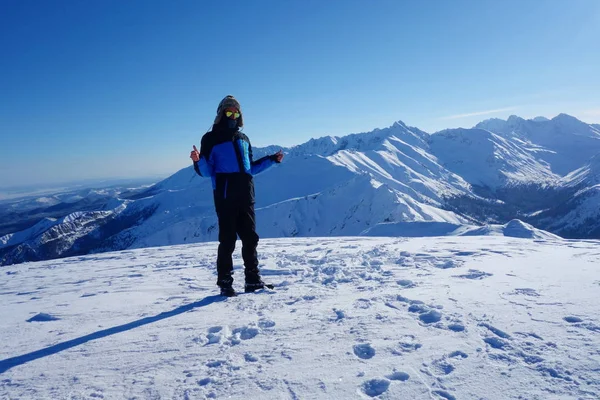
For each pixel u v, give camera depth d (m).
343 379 1.81
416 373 1.82
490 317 2.50
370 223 135.62
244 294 3.76
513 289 3.21
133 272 6.15
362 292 3.51
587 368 1.74
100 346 2.43
